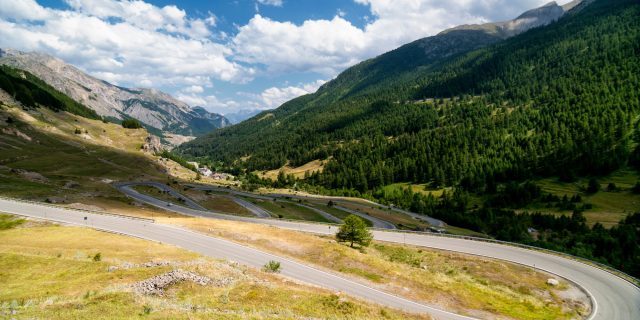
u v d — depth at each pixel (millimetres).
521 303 48844
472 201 189000
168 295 28172
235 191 198125
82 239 56531
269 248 64000
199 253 55125
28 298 26656
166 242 61750
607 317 45344
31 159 158750
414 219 159500
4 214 72312
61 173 149875
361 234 74312
